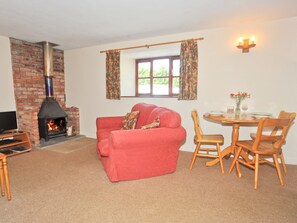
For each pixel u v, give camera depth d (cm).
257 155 231
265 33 303
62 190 224
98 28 333
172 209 189
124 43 418
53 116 430
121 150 236
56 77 487
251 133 311
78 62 485
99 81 462
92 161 317
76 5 244
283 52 296
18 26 322
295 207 191
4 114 357
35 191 221
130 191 222
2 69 378
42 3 238
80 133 504
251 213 182
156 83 462
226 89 337
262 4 241
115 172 239
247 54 317
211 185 236
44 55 428
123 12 266
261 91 314
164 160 260
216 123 351
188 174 268
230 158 336
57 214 181
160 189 227
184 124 376
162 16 281
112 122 355
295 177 257
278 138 230
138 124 331
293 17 285
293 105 298
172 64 438
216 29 334
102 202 200
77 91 496
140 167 249
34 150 375
